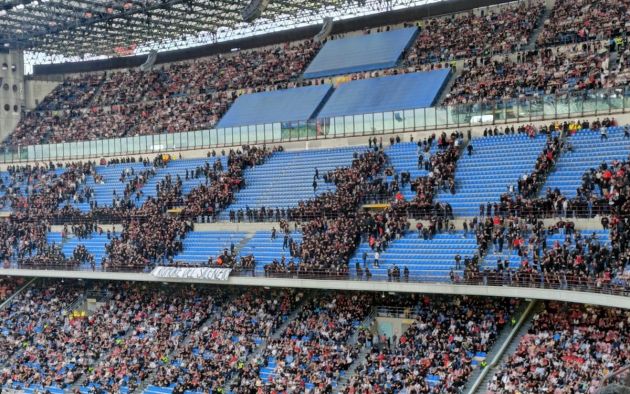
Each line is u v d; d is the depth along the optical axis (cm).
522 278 5500
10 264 8638
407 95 8631
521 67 8225
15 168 10550
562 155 6762
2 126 11588
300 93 9706
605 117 6962
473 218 6562
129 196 9106
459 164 7294
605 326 5275
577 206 5959
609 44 7831
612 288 4956
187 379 6512
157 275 7450
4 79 11619
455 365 5538
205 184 8719
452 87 8481
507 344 5581
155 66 11888
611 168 6166
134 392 6756
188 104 10606
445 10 9944
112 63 12300
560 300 5300
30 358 7625
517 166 6994
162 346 7119
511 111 7488
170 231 8088
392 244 6650
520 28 8919
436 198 6988
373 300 6594
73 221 9025
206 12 10238
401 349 5931
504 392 5091
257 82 10394
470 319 5931
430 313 6162
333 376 6003
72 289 8544
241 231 7881
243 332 6925
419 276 6034
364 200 7338
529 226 6081
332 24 10819
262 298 7244
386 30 10356
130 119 10794
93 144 10312
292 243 7169
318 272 6525
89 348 7500
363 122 8394
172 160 9606
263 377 6319
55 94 11988
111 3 9556
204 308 7444
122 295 8100
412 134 8075
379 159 7819
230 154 8950
